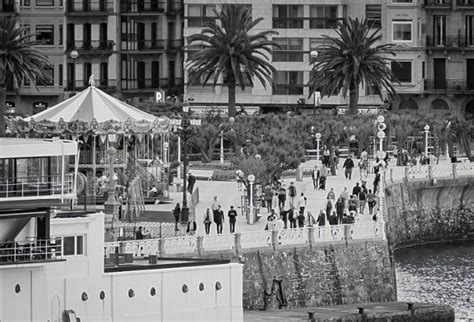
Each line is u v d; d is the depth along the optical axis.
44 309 84.00
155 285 88.06
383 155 123.69
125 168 123.25
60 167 84.31
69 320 85.56
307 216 110.81
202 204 122.31
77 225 86.12
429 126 162.25
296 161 129.12
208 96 183.12
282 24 184.00
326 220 111.88
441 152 167.62
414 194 142.38
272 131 141.12
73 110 121.38
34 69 173.88
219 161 154.75
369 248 108.44
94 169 119.69
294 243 104.00
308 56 183.88
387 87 166.88
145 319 87.75
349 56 165.38
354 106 167.25
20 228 84.06
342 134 151.12
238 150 145.88
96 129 119.94
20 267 83.12
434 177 144.38
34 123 121.19
